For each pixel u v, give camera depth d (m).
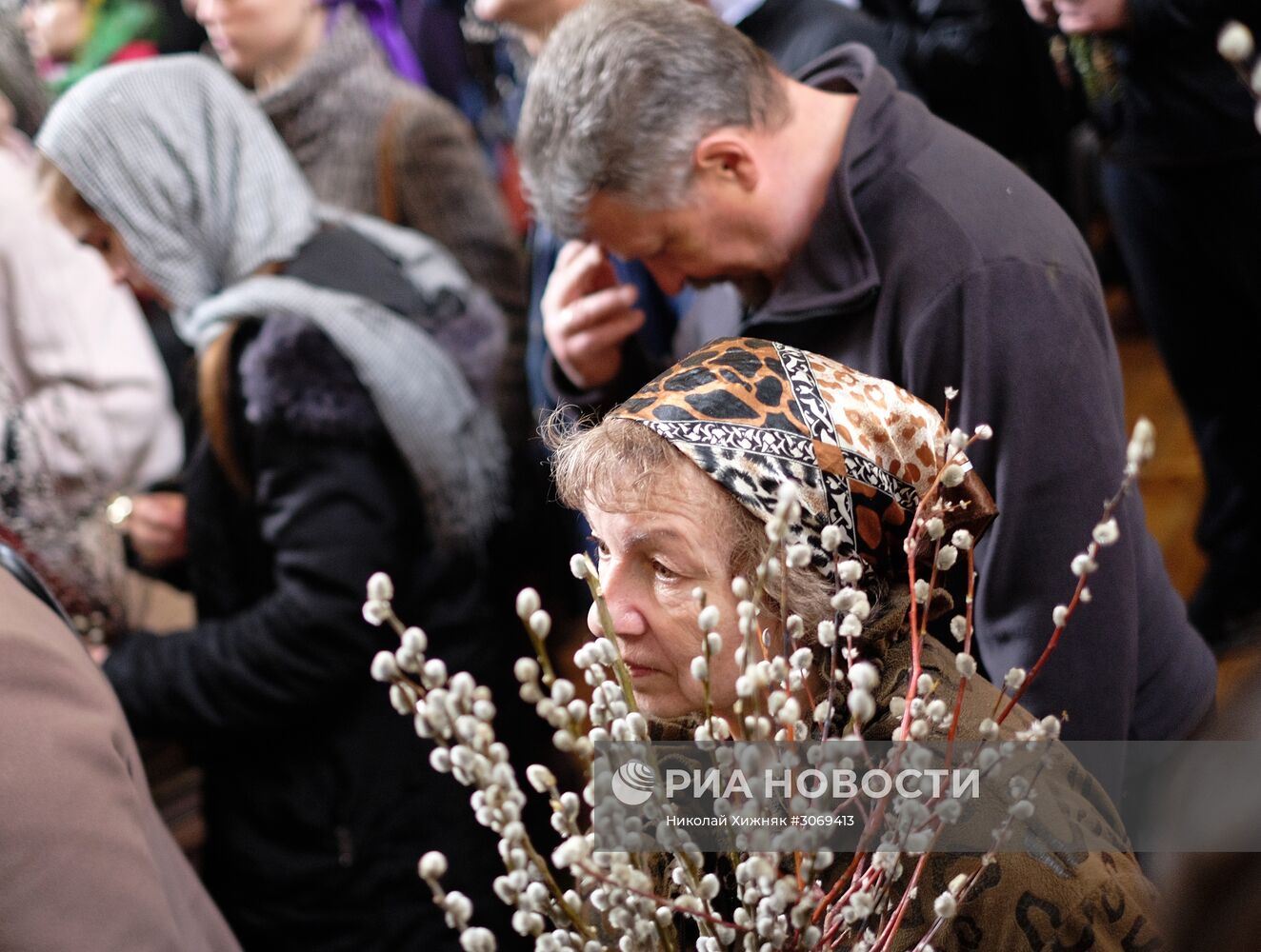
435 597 2.94
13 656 1.68
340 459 2.75
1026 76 3.65
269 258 2.86
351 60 3.97
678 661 1.49
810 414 1.50
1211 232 3.72
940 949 1.41
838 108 2.25
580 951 1.26
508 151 5.34
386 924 2.93
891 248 2.11
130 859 1.68
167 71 2.86
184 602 3.76
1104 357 2.11
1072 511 2.01
